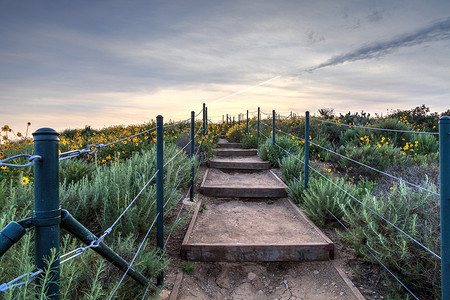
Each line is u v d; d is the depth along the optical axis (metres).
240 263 3.38
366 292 2.72
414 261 2.70
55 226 1.28
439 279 2.50
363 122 11.30
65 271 1.90
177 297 2.66
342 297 2.69
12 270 1.63
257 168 7.54
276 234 3.87
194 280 3.05
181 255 3.40
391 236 2.83
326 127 10.57
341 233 3.72
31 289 1.36
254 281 3.12
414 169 5.54
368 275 2.96
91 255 2.32
